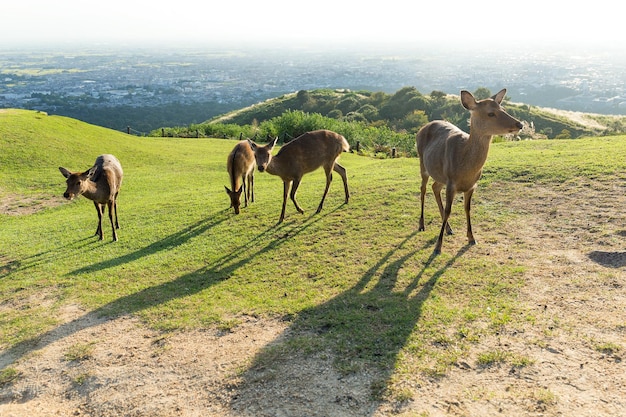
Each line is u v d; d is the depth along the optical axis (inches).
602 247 268.1
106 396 190.1
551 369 171.0
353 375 180.9
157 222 465.4
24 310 282.5
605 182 378.0
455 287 243.3
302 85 6973.4
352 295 249.6
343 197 455.5
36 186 719.7
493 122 242.7
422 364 182.5
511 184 411.5
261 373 190.2
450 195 276.4
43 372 212.5
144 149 1067.9
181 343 223.3
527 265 258.1
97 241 423.5
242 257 333.1
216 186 673.6
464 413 154.0
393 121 2908.5
